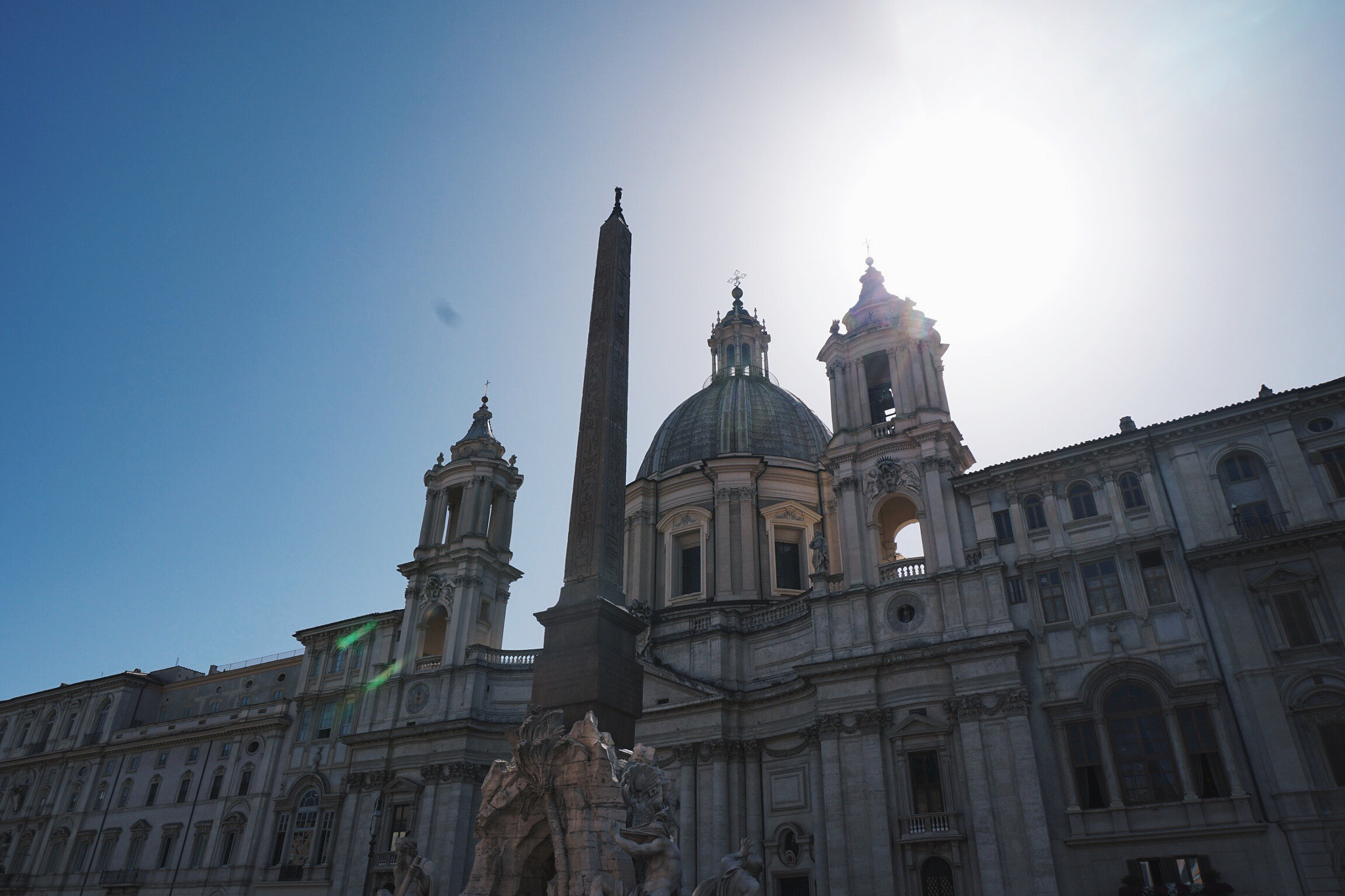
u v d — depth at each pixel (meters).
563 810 19.92
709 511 57.75
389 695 54.38
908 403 45.72
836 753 39.06
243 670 67.12
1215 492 35.38
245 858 54.31
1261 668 31.83
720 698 44.22
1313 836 29.00
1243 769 31.09
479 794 49.31
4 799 72.06
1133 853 31.62
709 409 65.06
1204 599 34.00
